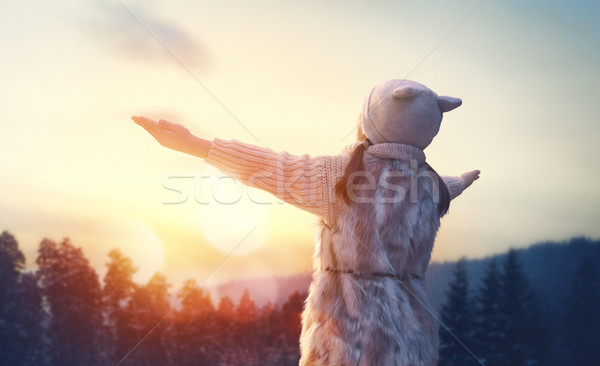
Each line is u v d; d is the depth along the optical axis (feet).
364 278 4.81
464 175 6.83
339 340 4.71
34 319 30.30
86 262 29.78
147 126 5.00
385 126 5.19
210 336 25.79
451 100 5.43
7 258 29.60
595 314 21.94
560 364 21.71
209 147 5.02
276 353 23.52
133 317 29.12
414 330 4.77
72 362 29.73
